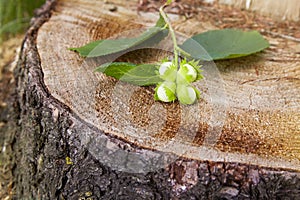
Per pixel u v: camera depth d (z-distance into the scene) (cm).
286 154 58
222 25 77
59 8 78
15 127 78
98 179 62
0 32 100
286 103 64
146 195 61
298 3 79
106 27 74
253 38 71
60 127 63
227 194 59
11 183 77
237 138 59
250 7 81
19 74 76
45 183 67
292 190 58
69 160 63
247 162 58
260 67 69
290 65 69
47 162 66
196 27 76
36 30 73
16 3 99
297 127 61
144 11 78
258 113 62
